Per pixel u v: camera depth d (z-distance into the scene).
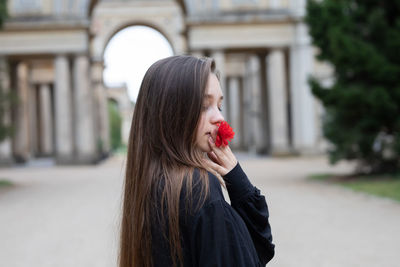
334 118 19.66
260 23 38.44
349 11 19.39
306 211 11.94
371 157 19.48
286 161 34.94
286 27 38.62
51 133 57.09
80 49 37.97
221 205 1.51
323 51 19.81
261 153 43.50
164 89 1.74
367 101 17.66
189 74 1.73
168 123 1.71
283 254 7.59
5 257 8.06
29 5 37.84
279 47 38.53
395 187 15.27
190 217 1.51
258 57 42.25
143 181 1.70
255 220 1.70
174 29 58.66
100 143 47.66
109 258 7.54
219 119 1.74
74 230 10.37
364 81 18.64
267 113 42.31
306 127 38.44
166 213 1.56
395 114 17.86
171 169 1.65
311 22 19.80
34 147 55.72
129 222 1.77
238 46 38.31
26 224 11.42
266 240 1.69
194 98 1.70
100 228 10.44
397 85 17.80
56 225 11.12
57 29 37.91
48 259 7.83
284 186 18.17
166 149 1.68
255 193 1.71
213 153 1.82
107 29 57.25
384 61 17.61
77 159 37.72
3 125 22.59
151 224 1.61
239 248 1.46
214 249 1.43
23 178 26.25
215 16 38.09
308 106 38.44
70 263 7.50
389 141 18.73
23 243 9.19
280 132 38.69
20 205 15.05
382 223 9.89
